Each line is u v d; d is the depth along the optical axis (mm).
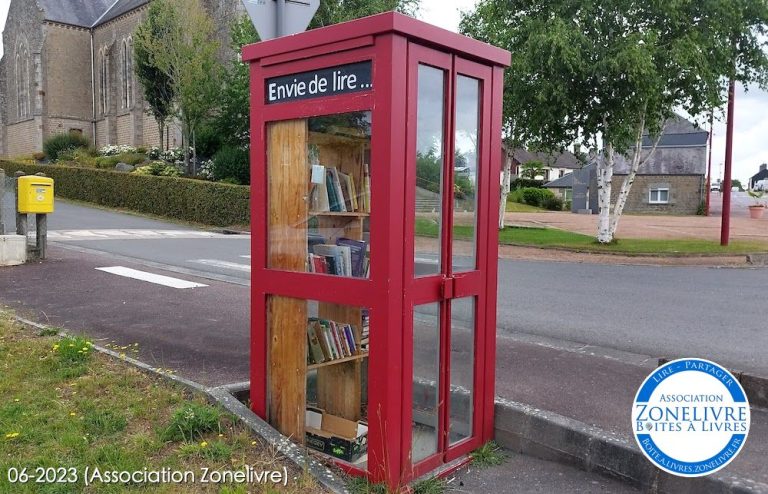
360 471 3906
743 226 26766
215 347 6328
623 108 15844
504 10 17406
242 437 4055
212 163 27484
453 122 3975
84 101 44844
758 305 9383
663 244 17719
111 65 41531
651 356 6516
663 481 3877
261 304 4375
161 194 25016
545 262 14906
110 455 3773
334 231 3996
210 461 3758
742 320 8312
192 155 29344
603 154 17656
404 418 3787
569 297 9953
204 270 11734
